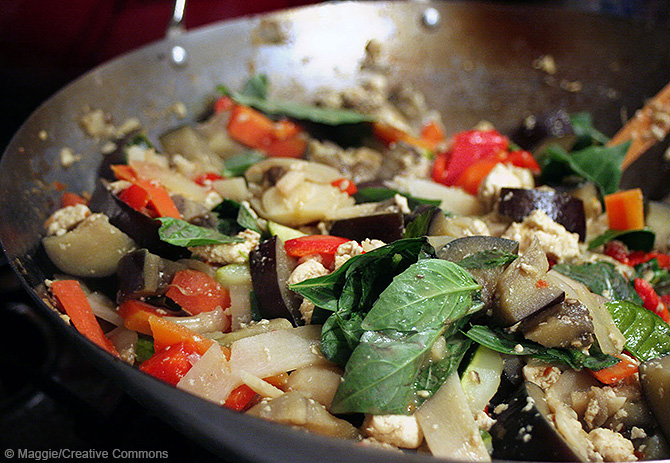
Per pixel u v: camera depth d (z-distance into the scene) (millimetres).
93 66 619
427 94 599
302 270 395
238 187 462
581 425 363
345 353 361
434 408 350
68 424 448
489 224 450
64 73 612
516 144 578
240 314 402
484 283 375
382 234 417
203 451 405
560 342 367
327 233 438
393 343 347
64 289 400
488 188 470
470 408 359
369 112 561
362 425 351
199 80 544
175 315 401
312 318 381
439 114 602
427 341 348
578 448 342
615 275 420
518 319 366
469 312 363
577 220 446
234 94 539
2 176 407
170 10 620
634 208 459
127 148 478
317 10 572
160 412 356
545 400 361
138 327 397
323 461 319
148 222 419
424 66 594
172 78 531
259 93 558
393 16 582
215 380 362
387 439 344
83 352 354
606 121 574
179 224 419
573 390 370
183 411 333
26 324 493
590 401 366
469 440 345
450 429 347
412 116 594
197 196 456
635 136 537
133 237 423
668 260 464
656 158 540
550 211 443
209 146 521
